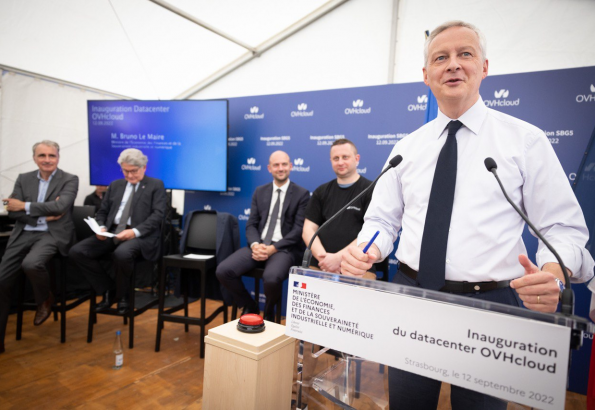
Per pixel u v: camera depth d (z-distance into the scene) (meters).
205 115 3.54
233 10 3.59
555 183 0.89
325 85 3.97
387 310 0.70
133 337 2.62
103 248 2.79
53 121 3.83
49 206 2.69
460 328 0.63
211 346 1.25
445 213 0.93
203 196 3.84
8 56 3.41
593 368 1.28
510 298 0.89
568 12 2.96
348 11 3.80
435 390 0.69
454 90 0.94
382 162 3.09
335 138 3.26
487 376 0.60
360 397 0.77
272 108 3.54
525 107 2.56
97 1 3.23
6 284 2.55
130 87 4.38
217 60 4.29
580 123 2.42
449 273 0.92
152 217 2.83
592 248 1.95
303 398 0.83
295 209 2.84
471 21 3.29
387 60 3.66
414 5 3.52
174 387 2.07
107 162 3.78
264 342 1.17
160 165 3.67
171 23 3.64
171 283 4.02
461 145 0.98
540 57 3.06
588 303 2.29
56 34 3.40
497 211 0.90
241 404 1.17
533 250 2.45
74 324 3.06
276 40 4.10
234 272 2.54
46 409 1.82
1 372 2.19
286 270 2.53
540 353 0.57
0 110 3.45
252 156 3.63
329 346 0.76
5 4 3.01
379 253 1.03
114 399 1.93
